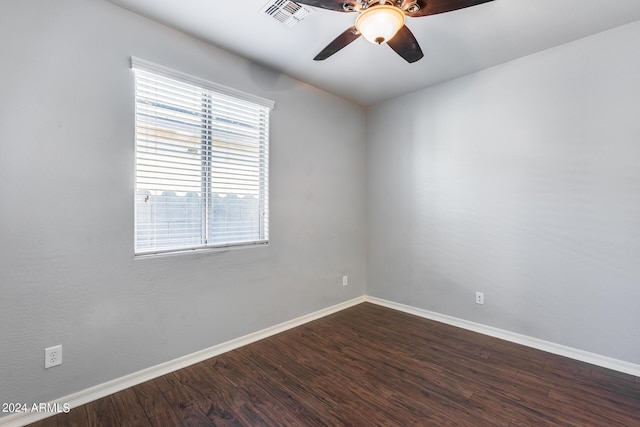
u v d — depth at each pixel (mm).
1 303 1558
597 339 2252
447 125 3055
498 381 2031
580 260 2322
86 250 1805
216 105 2424
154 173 2107
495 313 2756
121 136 1930
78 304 1779
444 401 1820
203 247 2344
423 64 2697
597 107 2238
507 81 2660
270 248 2783
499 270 2729
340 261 3488
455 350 2482
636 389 1927
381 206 3656
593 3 1892
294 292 2996
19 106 1593
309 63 2664
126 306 1961
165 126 2152
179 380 2039
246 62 2578
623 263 2152
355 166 3666
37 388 1653
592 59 2250
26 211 1616
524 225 2584
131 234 1977
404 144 3422
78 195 1774
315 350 2486
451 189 3033
